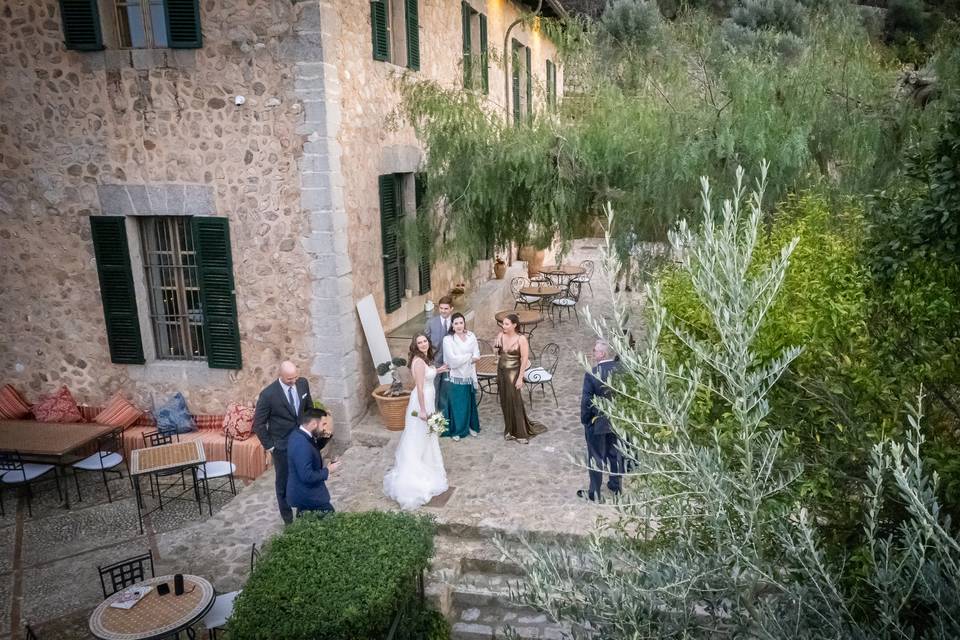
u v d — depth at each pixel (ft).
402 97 30.32
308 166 26.08
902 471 8.59
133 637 15.21
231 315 27.58
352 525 17.38
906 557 8.92
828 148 26.07
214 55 25.77
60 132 27.20
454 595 19.13
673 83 28.17
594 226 30.35
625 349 9.80
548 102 29.17
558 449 26.18
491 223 30.40
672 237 10.70
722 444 10.84
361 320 28.94
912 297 10.83
